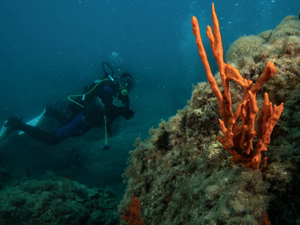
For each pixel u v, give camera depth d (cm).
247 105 110
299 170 125
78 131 634
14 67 3897
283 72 177
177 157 211
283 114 150
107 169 846
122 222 244
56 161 900
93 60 3566
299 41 189
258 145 114
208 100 196
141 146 258
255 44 251
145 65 2981
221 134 176
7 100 1593
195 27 109
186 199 165
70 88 1722
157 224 193
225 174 140
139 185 235
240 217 110
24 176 596
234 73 112
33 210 358
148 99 1549
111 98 557
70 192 421
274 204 124
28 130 677
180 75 2158
